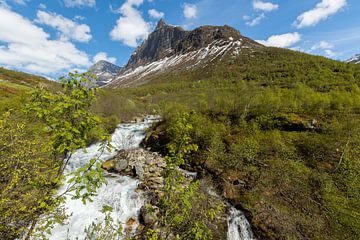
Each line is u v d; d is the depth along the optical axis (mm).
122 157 17656
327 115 18844
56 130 3463
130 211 10484
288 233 9438
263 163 14477
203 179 14031
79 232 8750
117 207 10766
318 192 11680
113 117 29000
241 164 14445
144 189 12531
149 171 15141
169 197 4875
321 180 12203
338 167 13031
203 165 15555
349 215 9883
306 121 17969
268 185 12531
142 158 17438
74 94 3387
